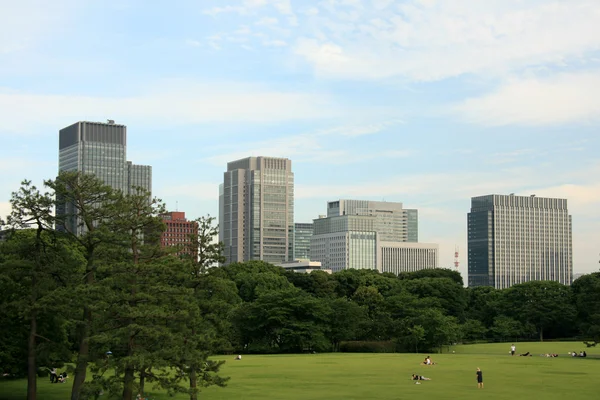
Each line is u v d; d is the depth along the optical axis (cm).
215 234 9181
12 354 9206
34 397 8619
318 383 11300
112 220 8900
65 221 9762
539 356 17675
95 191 8912
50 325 9175
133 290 8025
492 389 10462
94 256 8650
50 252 9125
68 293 8031
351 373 12950
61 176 8862
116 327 7906
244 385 11006
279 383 11312
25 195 8769
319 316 19475
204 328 8762
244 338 19588
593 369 13712
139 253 8519
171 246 8800
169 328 7969
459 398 9506
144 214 8575
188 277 8738
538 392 10125
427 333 19988
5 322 8988
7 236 9212
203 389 10481
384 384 11131
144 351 7606
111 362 7525
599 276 18462
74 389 8262
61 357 8925
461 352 19938
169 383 7831
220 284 9069
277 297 19750
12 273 8631
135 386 7644
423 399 9412
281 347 19762
